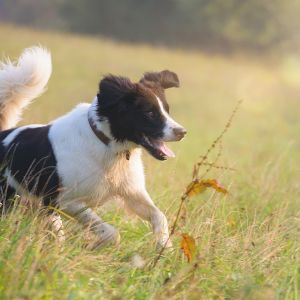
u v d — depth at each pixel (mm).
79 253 8273
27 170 9844
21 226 8242
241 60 71688
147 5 81062
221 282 8062
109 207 10586
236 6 80062
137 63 48969
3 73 10820
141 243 9164
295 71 64250
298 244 9359
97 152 9547
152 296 7414
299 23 80375
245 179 13914
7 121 11062
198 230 9133
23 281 6832
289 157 18375
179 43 81688
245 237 9141
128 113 9422
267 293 7422
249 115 37344
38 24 95188
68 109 28250
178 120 33344
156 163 14156
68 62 44781
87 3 82062
